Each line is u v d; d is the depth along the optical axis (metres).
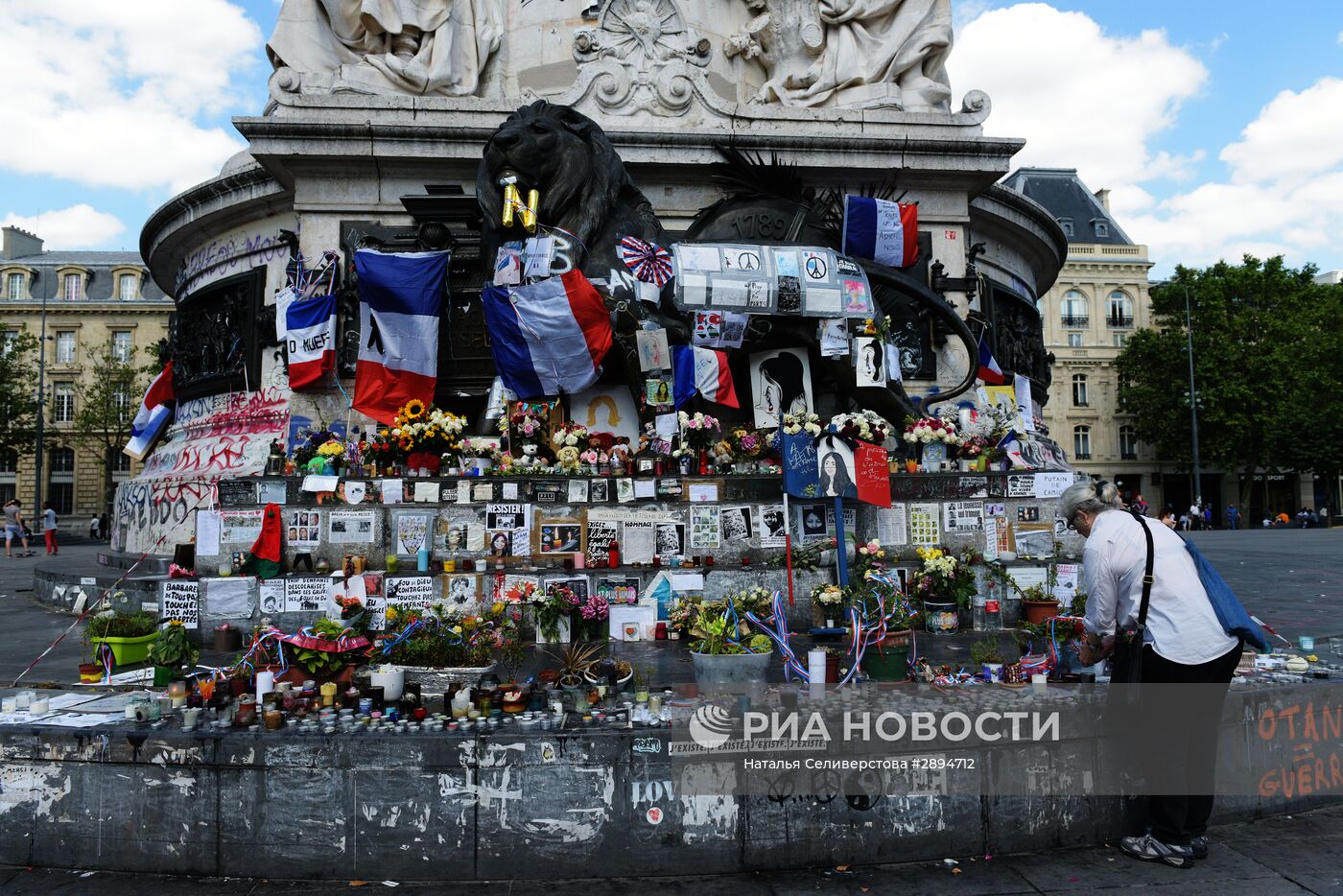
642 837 4.12
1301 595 11.29
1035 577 8.53
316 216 11.62
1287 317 50.50
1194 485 50.38
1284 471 57.09
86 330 62.72
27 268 63.78
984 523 8.98
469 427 11.14
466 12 12.43
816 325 10.55
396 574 7.90
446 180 11.66
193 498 11.64
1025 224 14.61
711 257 10.20
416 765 4.11
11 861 4.28
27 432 53.31
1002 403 11.82
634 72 12.09
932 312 11.91
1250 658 6.01
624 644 7.65
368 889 4.02
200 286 14.16
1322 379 48.84
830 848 4.22
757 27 12.98
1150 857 4.29
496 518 8.36
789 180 11.54
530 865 4.09
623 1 12.30
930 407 11.65
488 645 5.77
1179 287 51.97
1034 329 15.52
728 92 12.93
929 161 12.18
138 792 4.22
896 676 5.25
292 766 4.14
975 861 4.29
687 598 8.01
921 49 13.05
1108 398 58.41
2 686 5.84
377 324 10.75
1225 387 49.16
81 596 9.73
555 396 10.26
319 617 7.77
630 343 9.98
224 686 4.93
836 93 12.95
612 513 8.46
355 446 9.31
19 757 4.30
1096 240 59.84
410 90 12.06
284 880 4.12
